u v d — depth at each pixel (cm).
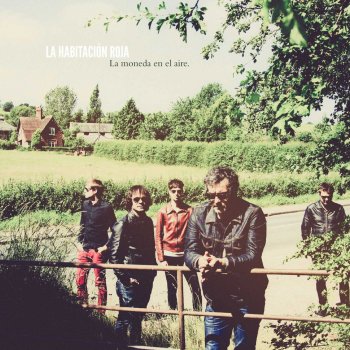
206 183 354
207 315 372
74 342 425
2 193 1697
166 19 402
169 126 7119
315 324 385
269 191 2742
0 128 10694
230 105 439
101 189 670
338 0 414
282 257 1184
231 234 357
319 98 412
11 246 549
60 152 8012
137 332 495
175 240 637
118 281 497
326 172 495
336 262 354
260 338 535
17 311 459
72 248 602
